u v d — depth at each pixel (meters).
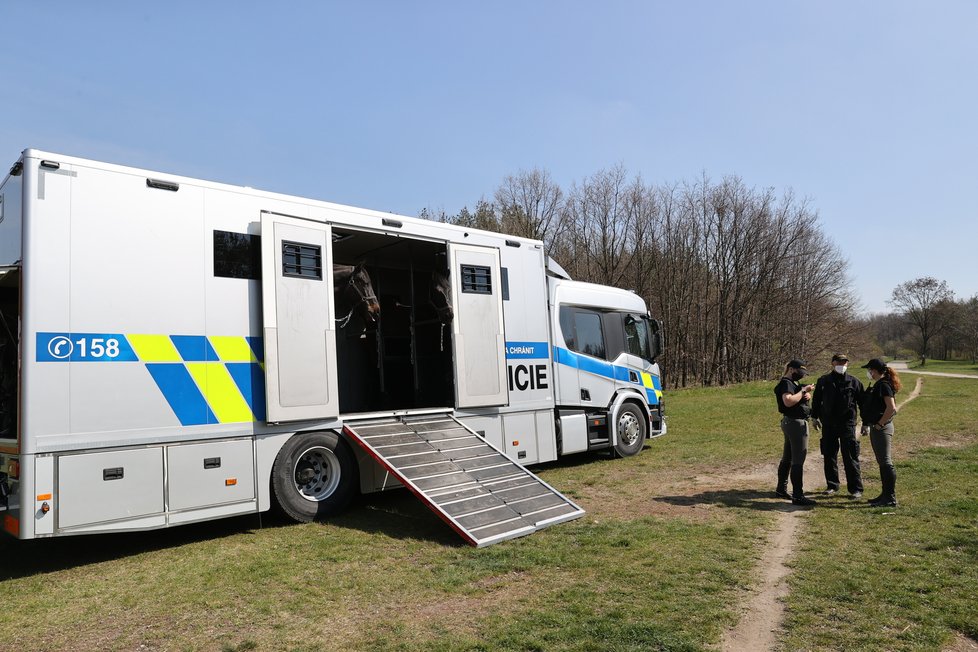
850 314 43.94
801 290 43.00
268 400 6.56
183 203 6.30
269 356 6.62
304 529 6.73
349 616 4.30
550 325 10.22
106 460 5.60
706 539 5.88
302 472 7.09
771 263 42.47
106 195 5.81
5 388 5.98
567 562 5.29
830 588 4.48
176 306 6.14
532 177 41.97
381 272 10.33
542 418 9.78
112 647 3.91
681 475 9.32
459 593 4.69
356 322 9.72
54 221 5.49
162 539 6.54
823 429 7.71
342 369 9.50
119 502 5.64
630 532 6.17
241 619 4.29
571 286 10.84
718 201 42.44
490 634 3.89
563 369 10.26
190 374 6.17
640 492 8.21
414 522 7.00
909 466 8.99
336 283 8.54
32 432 5.24
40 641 4.02
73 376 5.47
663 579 4.79
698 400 22.70
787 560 5.20
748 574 4.87
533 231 41.41
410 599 4.60
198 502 6.12
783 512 6.89
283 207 7.03
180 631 4.12
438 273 8.96
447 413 8.45
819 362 42.88
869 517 6.49
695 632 3.80
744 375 42.69
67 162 5.61
